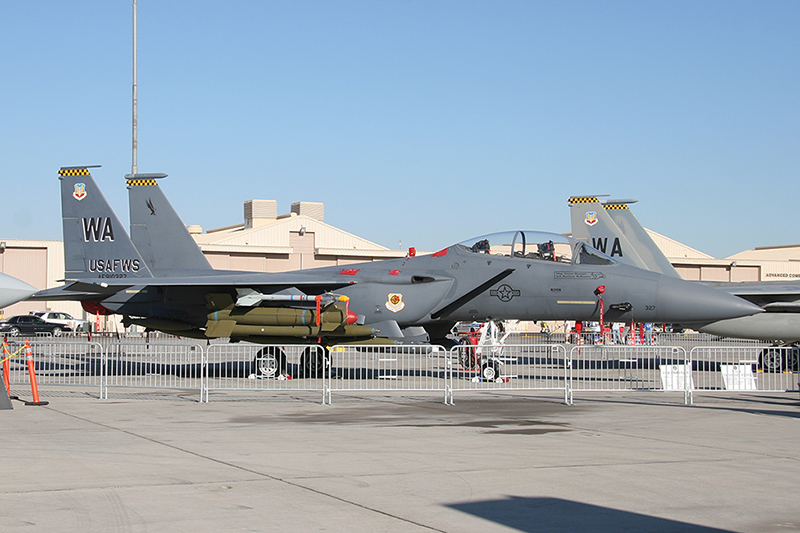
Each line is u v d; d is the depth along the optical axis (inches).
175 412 497.7
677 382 651.5
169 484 280.5
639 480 294.2
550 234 767.1
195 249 873.5
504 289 746.2
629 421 463.2
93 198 887.1
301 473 301.9
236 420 459.5
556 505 255.4
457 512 245.4
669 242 2573.8
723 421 464.4
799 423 455.5
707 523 237.0
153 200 882.8
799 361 641.0
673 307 712.4
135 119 1261.1
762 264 2603.3
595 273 728.3
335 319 724.7
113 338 1702.8
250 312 741.9
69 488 272.8
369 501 258.2
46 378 770.2
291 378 737.6
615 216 1154.7
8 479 287.3
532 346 664.4
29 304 2240.4
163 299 826.2
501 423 451.8
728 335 950.4
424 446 366.9
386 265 798.5
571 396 565.9
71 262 887.1
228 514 239.8
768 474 306.7
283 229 2244.1
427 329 818.8
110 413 490.0
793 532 228.4
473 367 756.6
